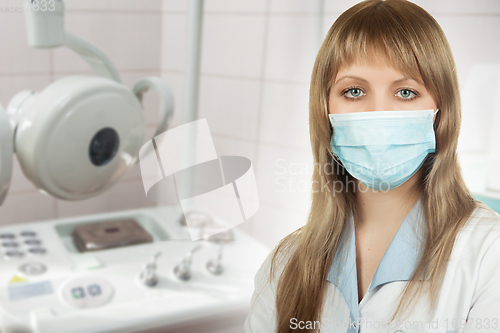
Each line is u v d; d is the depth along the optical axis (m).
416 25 0.66
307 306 0.77
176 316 1.21
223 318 1.29
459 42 1.50
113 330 1.13
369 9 0.69
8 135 0.94
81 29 1.14
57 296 1.15
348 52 0.69
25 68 1.06
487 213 0.68
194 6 1.31
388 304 0.68
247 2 1.41
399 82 0.68
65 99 0.95
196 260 1.40
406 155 0.70
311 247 0.79
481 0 1.48
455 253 0.65
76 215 1.22
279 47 1.49
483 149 1.58
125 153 1.09
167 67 1.31
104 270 1.23
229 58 1.41
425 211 0.71
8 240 1.15
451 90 0.67
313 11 1.51
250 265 1.43
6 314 1.09
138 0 1.22
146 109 1.19
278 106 1.54
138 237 1.29
